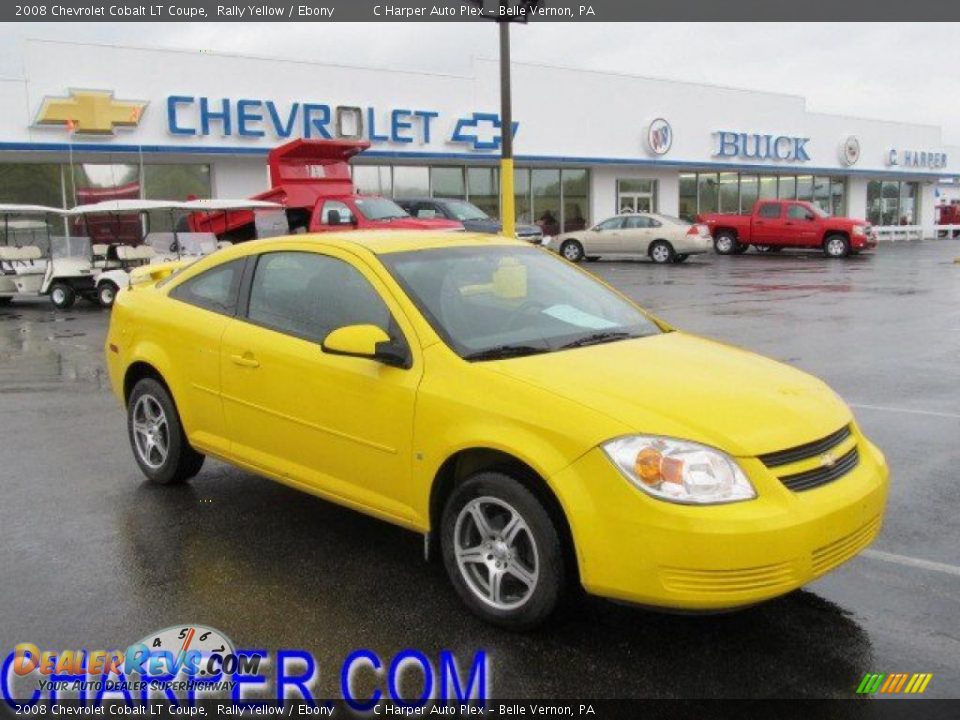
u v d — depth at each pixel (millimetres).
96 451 6641
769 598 3391
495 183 29422
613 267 25344
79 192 22250
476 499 3859
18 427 7398
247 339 4934
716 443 3469
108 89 20672
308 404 4551
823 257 29031
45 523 5133
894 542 4730
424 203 21938
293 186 18703
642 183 33531
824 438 3725
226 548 4758
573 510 3484
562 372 3898
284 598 4168
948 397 8086
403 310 4289
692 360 4215
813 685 3416
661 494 3365
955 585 4234
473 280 4648
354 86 24531
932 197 47875
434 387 3990
